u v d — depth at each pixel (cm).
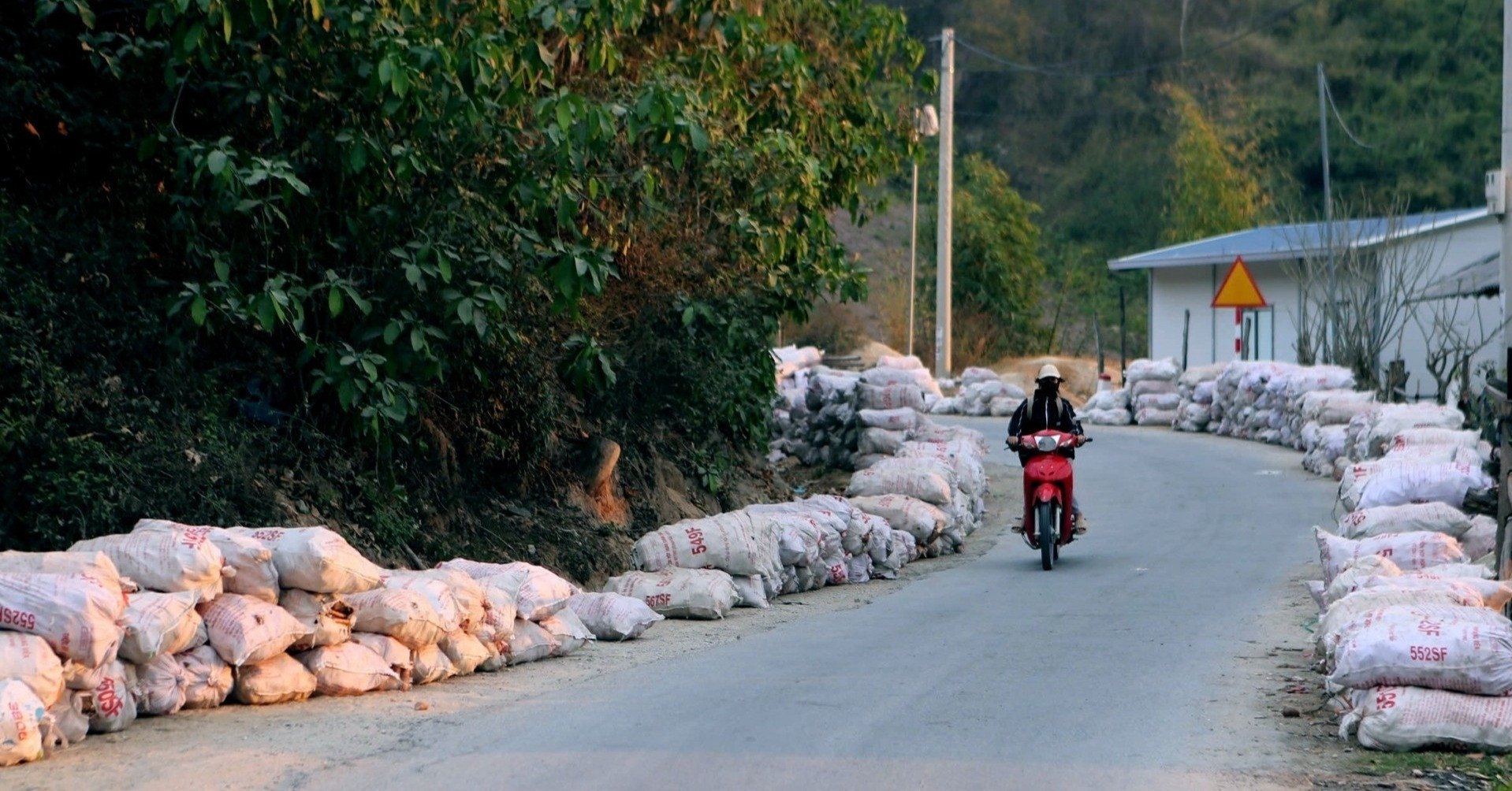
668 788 814
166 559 977
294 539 1043
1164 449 3191
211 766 847
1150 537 2023
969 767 861
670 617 1493
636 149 1792
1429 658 904
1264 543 1927
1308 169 7762
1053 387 1897
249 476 1370
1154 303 5019
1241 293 3272
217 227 1408
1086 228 8656
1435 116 7694
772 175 1950
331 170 1445
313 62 1430
